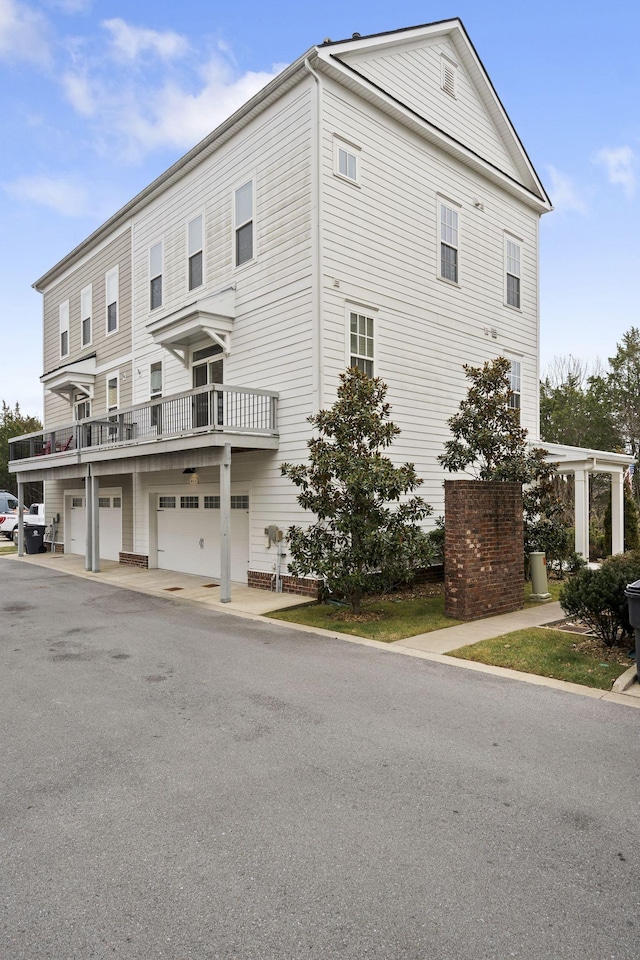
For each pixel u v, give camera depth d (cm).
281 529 1130
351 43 1109
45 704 532
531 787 369
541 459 1077
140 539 1566
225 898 265
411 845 305
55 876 282
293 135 1111
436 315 1323
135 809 344
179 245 1440
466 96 1420
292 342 1112
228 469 1054
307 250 1081
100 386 1811
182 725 477
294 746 433
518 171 1588
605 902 261
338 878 278
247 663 662
